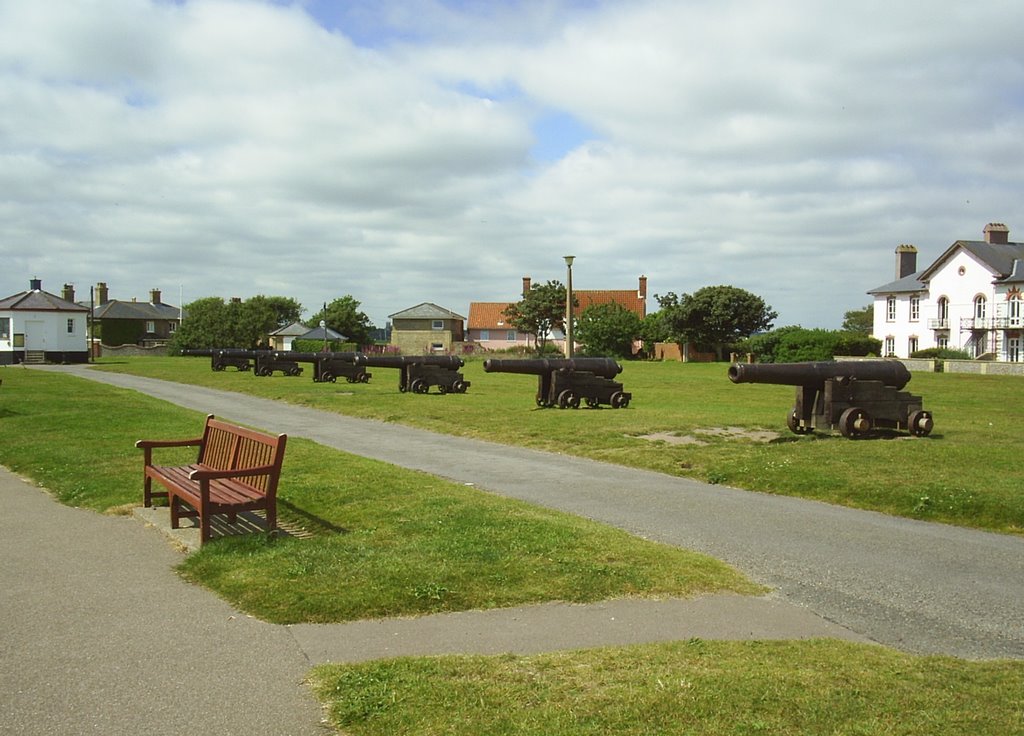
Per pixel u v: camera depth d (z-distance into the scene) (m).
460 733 4.25
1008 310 68.00
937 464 13.88
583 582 7.04
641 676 4.99
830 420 18.06
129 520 9.28
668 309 87.44
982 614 6.89
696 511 10.84
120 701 4.69
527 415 22.88
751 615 6.61
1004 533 10.09
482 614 6.34
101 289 104.56
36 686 4.89
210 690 4.85
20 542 8.30
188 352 46.19
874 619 6.71
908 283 77.81
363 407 25.31
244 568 7.17
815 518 10.56
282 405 27.12
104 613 6.21
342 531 8.62
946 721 4.45
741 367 17.64
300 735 4.30
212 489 8.60
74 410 21.70
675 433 18.67
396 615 6.28
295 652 5.47
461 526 8.71
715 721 4.39
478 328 107.38
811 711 4.52
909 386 41.16
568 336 40.62
